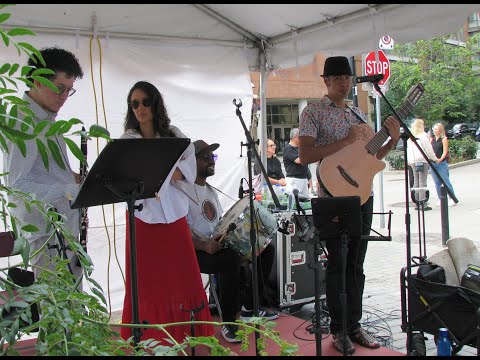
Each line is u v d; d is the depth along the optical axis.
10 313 1.06
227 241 2.84
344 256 2.38
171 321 2.36
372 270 5.22
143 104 2.38
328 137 2.83
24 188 1.95
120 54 3.55
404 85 16.03
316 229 2.37
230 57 3.99
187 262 2.43
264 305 3.56
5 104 1.03
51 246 1.62
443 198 5.96
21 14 3.05
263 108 4.29
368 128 2.83
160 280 2.36
